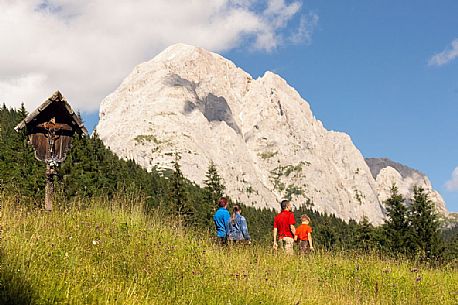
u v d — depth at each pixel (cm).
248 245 1365
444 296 1145
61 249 790
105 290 665
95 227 1016
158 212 1323
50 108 1363
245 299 817
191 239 1138
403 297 1120
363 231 4309
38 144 1358
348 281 1169
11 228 857
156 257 880
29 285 616
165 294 750
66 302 602
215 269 936
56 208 1219
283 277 1080
